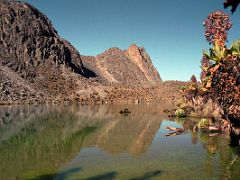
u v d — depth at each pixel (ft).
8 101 370.53
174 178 52.75
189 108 164.45
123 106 301.63
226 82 83.10
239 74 81.56
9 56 612.70
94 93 550.77
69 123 141.79
